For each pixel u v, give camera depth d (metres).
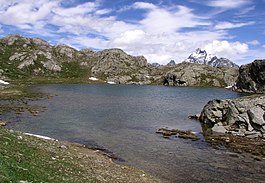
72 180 24.11
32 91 148.50
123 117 80.12
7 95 121.06
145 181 32.47
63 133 58.12
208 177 36.34
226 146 51.84
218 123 69.50
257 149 49.88
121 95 149.50
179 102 122.38
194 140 55.78
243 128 63.19
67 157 34.34
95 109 93.25
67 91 160.12
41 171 22.83
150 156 44.59
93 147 48.06
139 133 60.81
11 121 67.62
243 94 170.88
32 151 30.00
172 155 45.53
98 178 28.19
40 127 62.91
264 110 61.66
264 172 38.62
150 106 106.06
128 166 38.69
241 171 38.84
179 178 35.62
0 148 25.69
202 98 143.00
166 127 68.56
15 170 19.78
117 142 52.62
